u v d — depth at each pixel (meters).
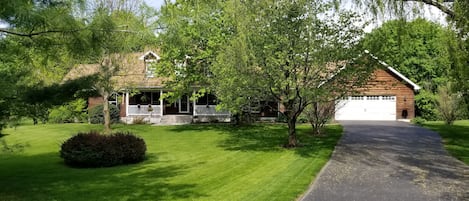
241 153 16.20
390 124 27.44
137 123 31.09
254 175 11.64
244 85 14.76
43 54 8.40
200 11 23.11
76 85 8.69
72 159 13.96
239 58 14.16
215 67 16.59
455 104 26.19
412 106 31.89
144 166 14.07
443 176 10.83
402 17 13.51
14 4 6.48
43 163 15.00
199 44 24.48
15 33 7.72
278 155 15.23
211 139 21.28
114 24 8.19
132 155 14.54
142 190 10.30
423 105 33.53
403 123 28.34
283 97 15.55
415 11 13.41
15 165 14.60
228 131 24.64
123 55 20.20
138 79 27.83
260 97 15.83
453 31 14.04
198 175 12.09
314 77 15.09
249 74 14.47
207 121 32.00
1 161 15.58
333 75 15.13
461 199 8.57
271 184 10.24
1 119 7.85
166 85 26.64
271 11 14.07
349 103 32.56
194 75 24.89
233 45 14.28
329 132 22.09
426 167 12.07
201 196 9.47
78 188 10.69
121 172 12.98
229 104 15.92
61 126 28.19
